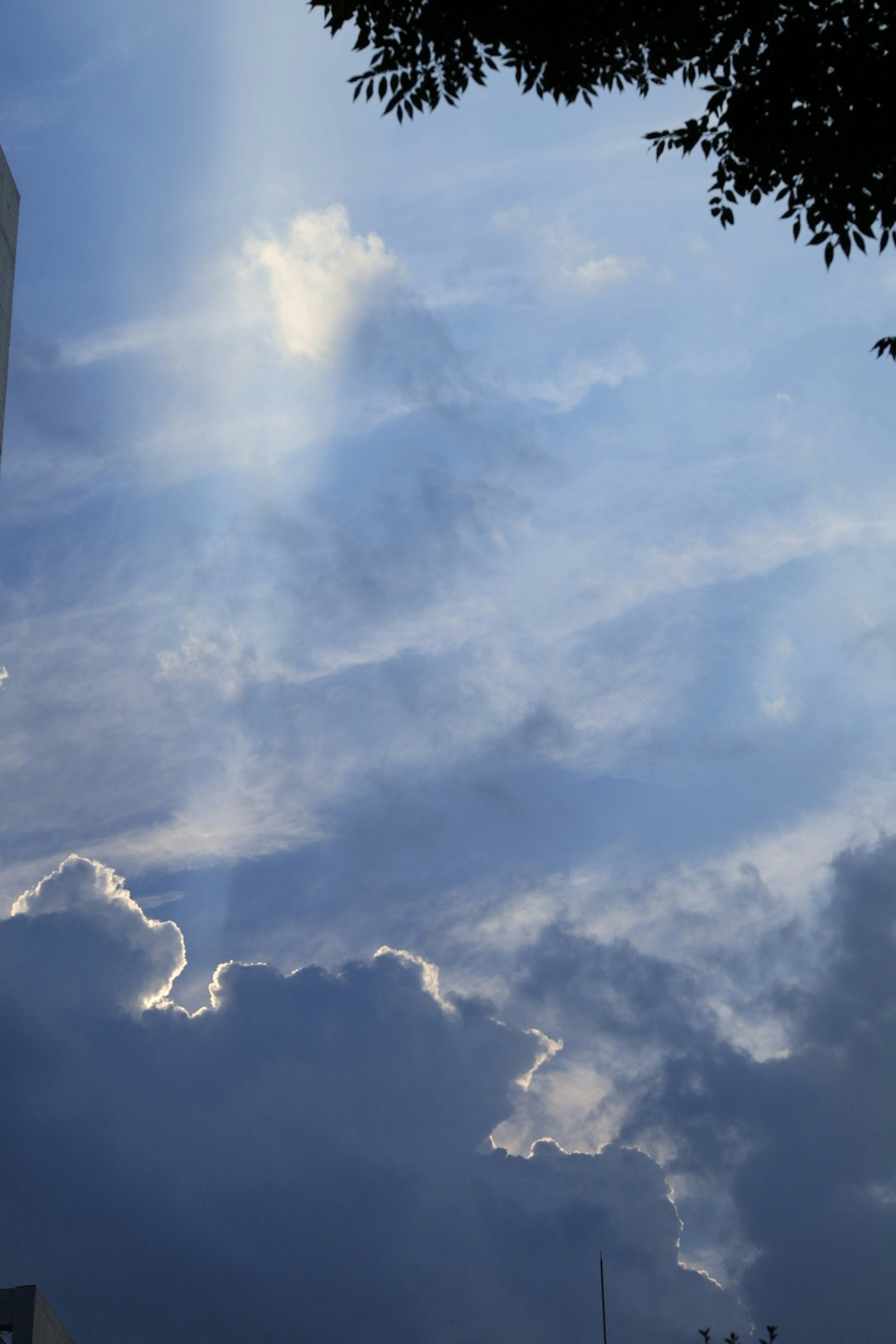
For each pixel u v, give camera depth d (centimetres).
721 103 2191
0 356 4575
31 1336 5831
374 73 2323
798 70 2036
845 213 2136
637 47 2223
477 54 2273
